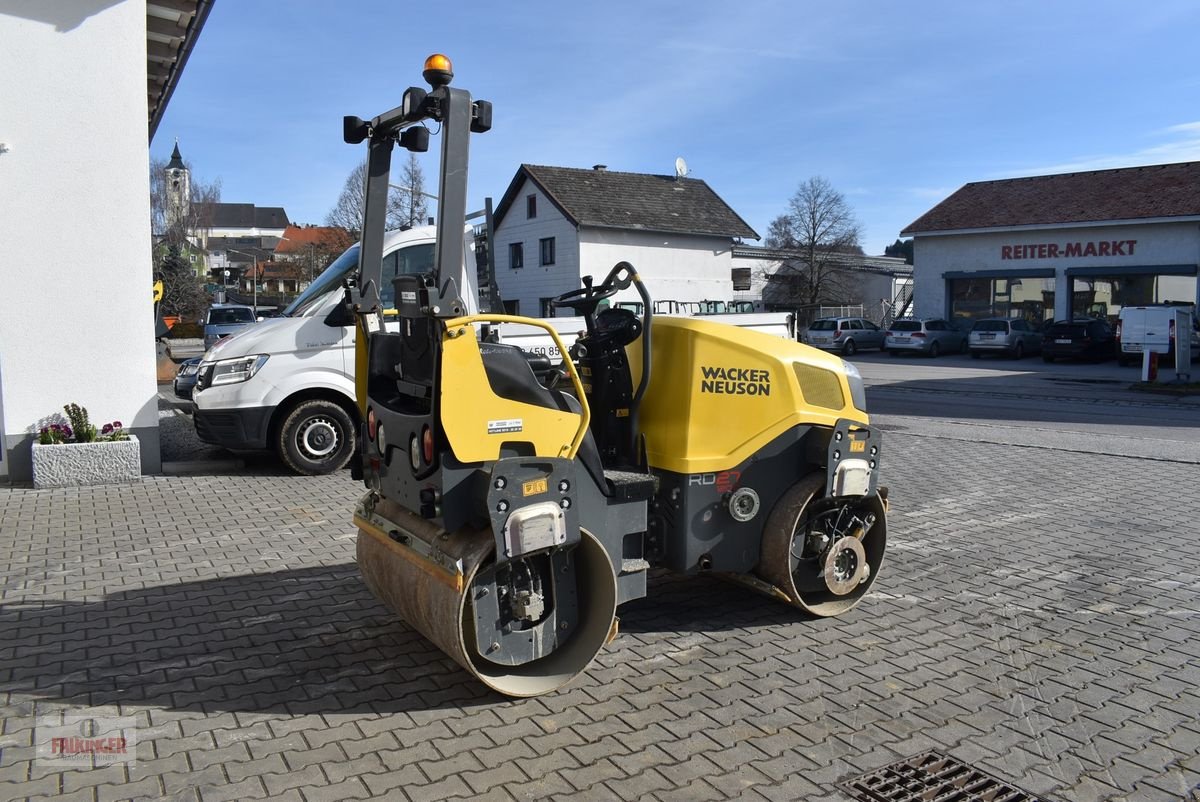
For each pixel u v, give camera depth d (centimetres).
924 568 626
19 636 488
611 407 481
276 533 698
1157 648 483
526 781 345
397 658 462
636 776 349
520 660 414
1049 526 746
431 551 404
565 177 3931
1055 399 1886
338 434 940
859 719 399
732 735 383
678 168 4244
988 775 354
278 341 916
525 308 4044
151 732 382
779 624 515
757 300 4725
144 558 630
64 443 862
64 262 872
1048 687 434
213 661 457
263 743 373
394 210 2491
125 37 877
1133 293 3369
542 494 388
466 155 373
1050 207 3562
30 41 840
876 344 3769
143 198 898
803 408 500
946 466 1031
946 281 3794
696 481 473
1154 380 2177
